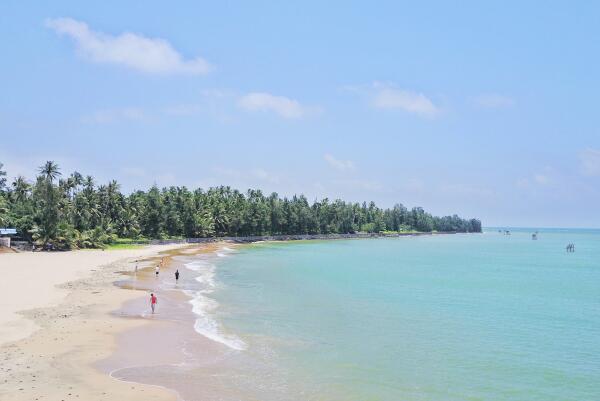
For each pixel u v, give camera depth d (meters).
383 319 44.50
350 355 31.70
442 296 60.69
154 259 99.00
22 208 115.19
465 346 35.03
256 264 98.81
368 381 26.64
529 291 67.75
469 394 25.14
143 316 41.22
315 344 34.25
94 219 137.88
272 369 28.09
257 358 30.17
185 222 174.75
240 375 26.73
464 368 29.64
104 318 39.47
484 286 72.75
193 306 47.25
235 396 23.44
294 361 29.88
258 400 23.08
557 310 51.66
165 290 57.34
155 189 167.62
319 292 61.03
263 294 57.38
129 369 26.83
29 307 42.50
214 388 24.44
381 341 35.84
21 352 28.64
